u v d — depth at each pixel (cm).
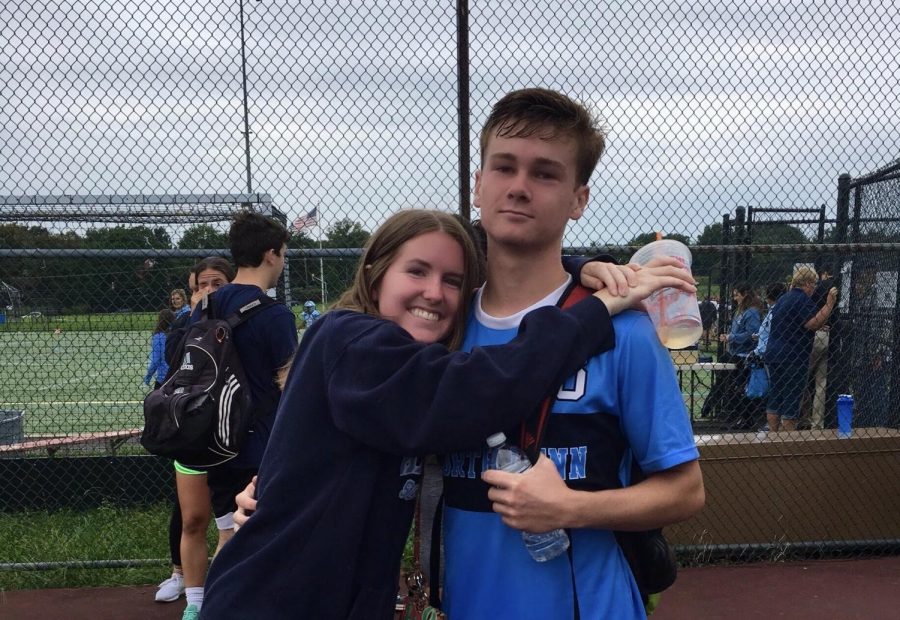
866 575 350
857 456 374
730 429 614
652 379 116
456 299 130
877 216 499
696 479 118
